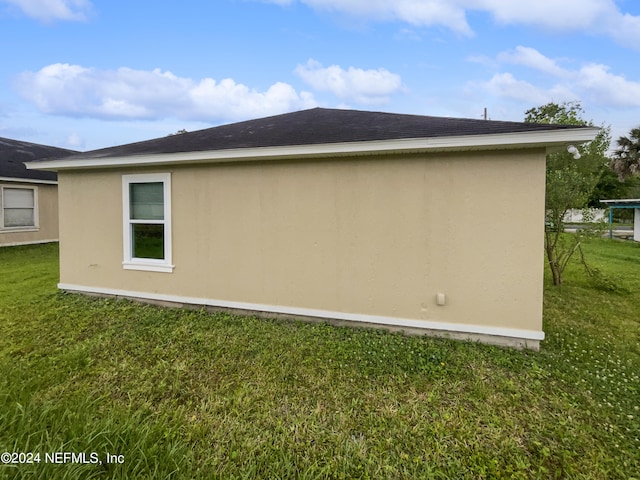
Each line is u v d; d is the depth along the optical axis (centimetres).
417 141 414
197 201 550
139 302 596
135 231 598
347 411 293
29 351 405
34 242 1320
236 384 336
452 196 432
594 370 369
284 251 511
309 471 227
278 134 576
